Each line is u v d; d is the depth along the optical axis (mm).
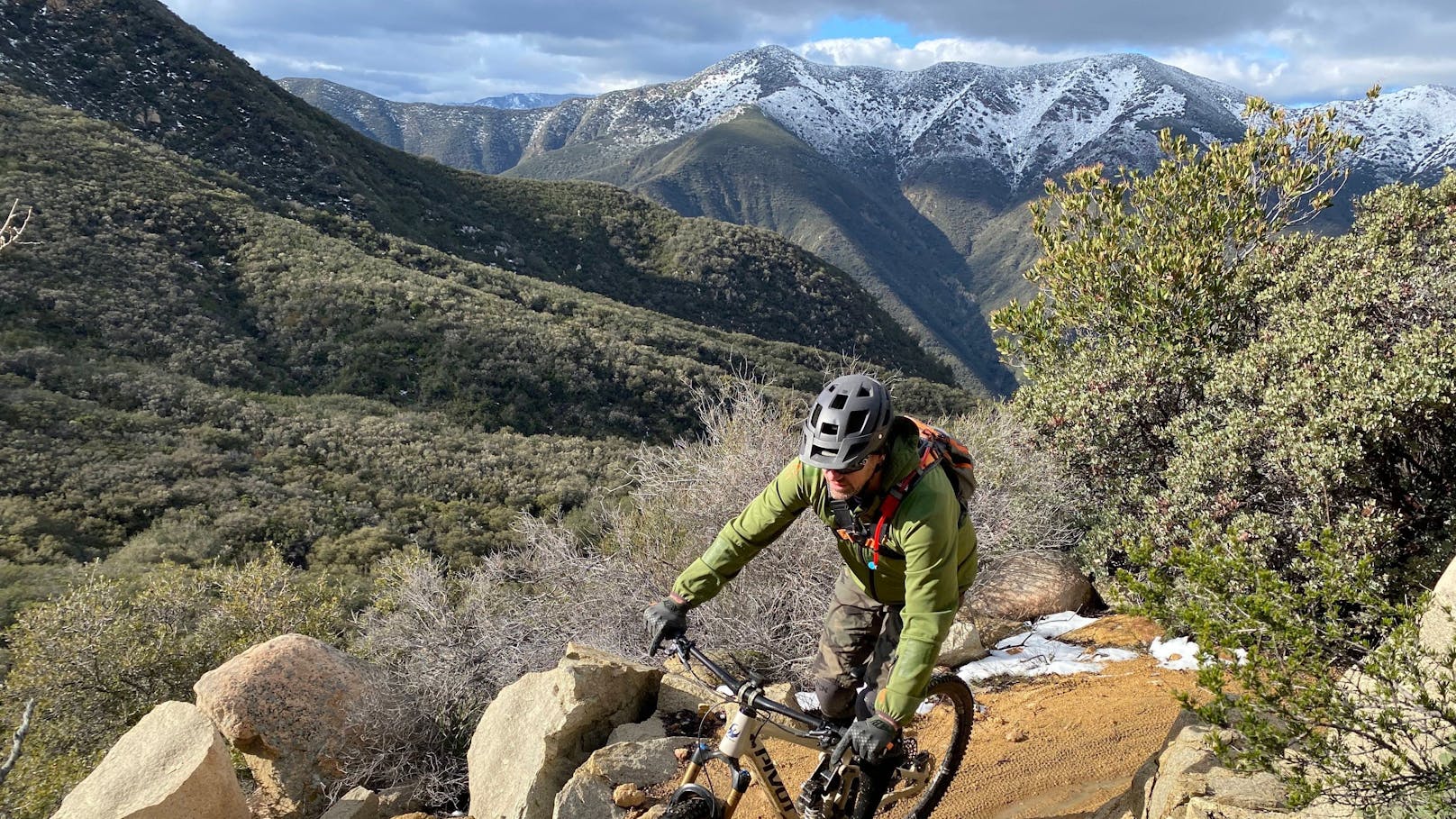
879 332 156125
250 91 141375
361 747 6113
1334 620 3059
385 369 71375
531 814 4402
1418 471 5703
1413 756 2738
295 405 62875
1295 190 10219
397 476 50375
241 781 6422
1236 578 3213
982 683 5551
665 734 4793
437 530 41438
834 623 2998
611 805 4172
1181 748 3375
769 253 163625
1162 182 10852
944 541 2459
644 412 72188
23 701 12281
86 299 68562
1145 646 5602
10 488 42500
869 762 2771
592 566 7004
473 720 6441
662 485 7133
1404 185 9281
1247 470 6137
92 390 57219
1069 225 11125
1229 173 10406
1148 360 8031
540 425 67188
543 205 170500
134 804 4680
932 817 3811
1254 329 9164
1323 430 5691
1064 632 6168
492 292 96312
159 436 51656
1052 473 8078
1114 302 10094
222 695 6016
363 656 7930
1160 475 7750
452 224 150000
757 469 6773
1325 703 2715
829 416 2365
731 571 2828
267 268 81938
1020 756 4227
